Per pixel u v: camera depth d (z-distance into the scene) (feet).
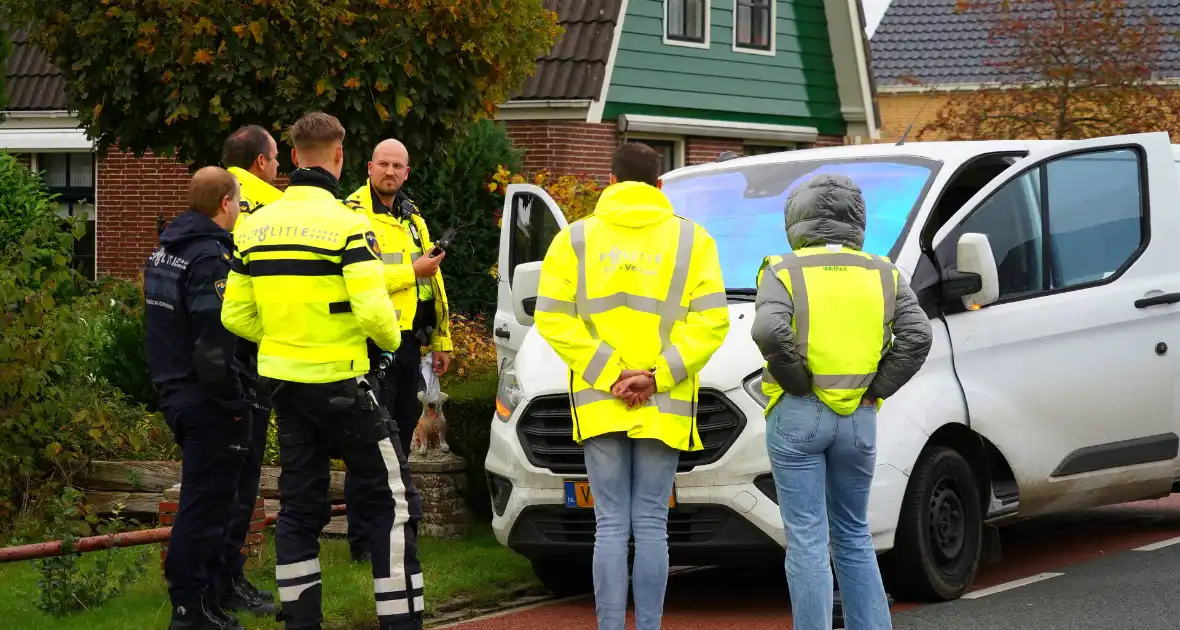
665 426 17.84
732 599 23.56
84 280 32.96
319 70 35.60
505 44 37.29
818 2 73.77
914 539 21.90
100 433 29.32
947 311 22.98
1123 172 26.27
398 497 18.52
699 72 68.23
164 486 28.71
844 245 18.15
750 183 25.67
